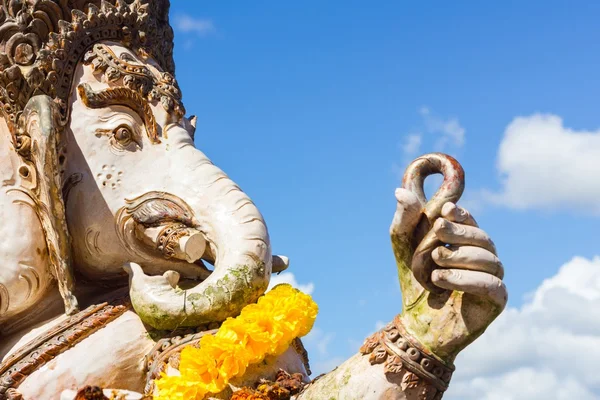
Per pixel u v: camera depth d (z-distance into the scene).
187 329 5.56
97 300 5.99
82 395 4.96
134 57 6.22
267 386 5.22
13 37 6.04
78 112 5.97
